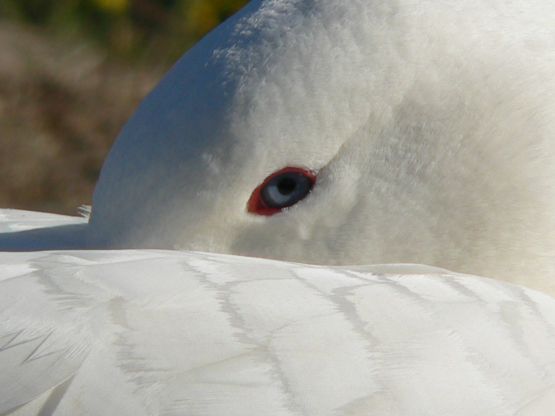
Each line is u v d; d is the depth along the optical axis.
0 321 2.33
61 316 2.33
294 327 2.34
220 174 2.42
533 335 2.36
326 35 2.43
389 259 2.43
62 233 2.46
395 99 2.43
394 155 2.43
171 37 3.81
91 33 3.79
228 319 2.34
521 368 2.35
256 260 2.37
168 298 2.34
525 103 2.44
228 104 2.42
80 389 2.32
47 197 3.22
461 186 2.43
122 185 2.43
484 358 2.35
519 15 2.44
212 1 3.85
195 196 2.42
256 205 2.43
